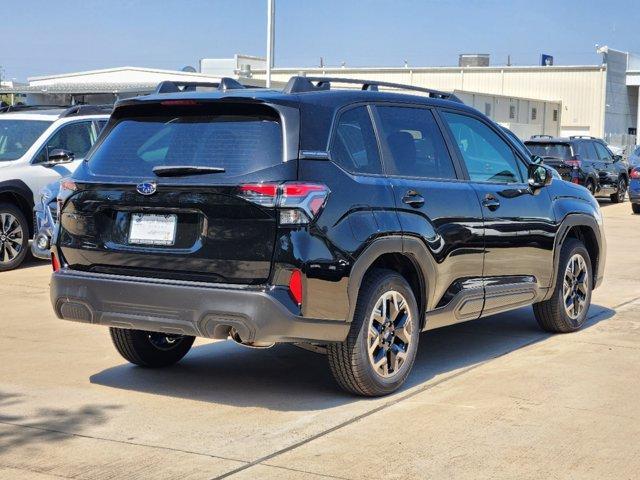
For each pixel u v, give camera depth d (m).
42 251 10.77
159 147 5.67
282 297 5.20
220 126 5.54
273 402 5.82
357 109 5.92
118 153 5.82
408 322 5.97
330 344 5.64
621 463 4.73
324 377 6.48
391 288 5.81
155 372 6.61
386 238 5.67
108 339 7.70
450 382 6.28
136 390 6.12
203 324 5.30
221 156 5.41
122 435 5.18
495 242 6.72
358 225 5.51
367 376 5.70
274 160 5.31
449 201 6.30
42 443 5.05
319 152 5.44
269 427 5.31
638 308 9.21
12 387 6.19
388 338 5.87
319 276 5.27
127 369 6.69
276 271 5.19
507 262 6.91
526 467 4.66
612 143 56.75
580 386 6.17
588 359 6.96
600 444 5.01
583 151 25.03
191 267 5.38
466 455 4.83
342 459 4.77
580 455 4.84
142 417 5.52
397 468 4.64
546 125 52.69
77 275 5.74
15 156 12.21
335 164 5.54
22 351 7.24
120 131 5.91
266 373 6.59
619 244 15.29
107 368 6.71
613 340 7.66
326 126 5.57
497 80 56.75
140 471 4.62
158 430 5.27
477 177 6.76
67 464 4.72
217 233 5.29
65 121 12.64
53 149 12.37
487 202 6.68
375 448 4.94
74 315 5.79
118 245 5.62
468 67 57.06
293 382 6.33
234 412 5.62
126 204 5.58
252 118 5.49
